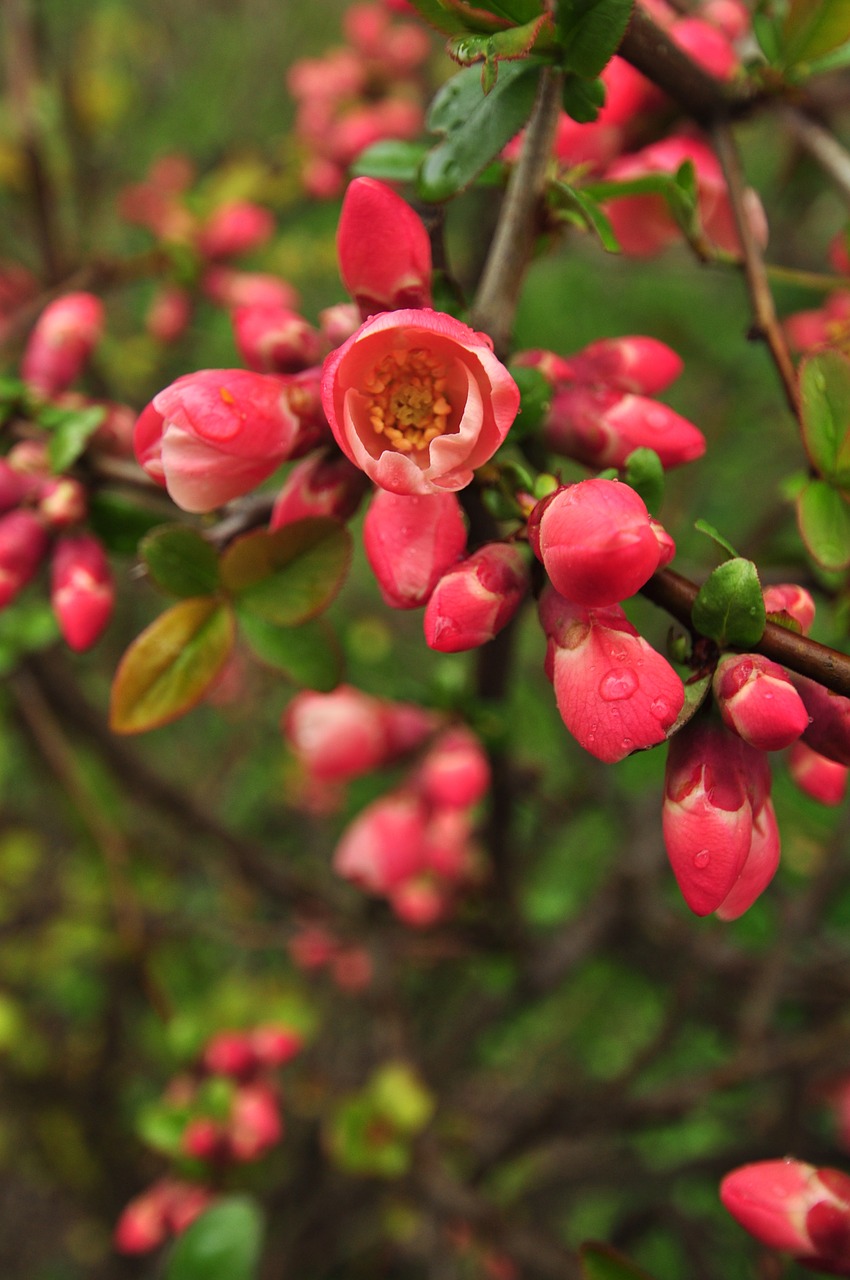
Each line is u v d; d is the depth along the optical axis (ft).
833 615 1.26
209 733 3.29
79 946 2.62
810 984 1.96
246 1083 1.75
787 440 2.82
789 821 2.05
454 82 1.04
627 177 1.20
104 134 3.22
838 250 1.29
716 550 1.02
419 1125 1.78
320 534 1.10
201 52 3.79
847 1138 1.83
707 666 1.00
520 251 1.05
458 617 1.00
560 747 2.48
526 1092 2.55
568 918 2.36
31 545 1.20
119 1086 2.88
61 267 2.09
